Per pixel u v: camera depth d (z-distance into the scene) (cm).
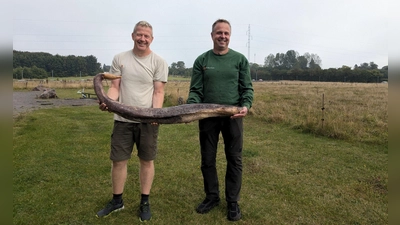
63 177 494
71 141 758
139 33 333
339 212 379
